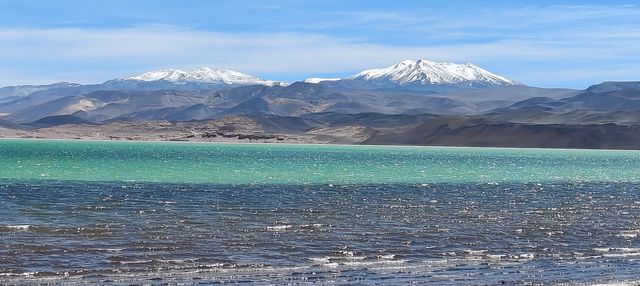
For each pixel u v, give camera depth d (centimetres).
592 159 16662
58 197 5231
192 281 2381
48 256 2795
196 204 4838
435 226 3847
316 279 2439
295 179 7744
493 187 6962
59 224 3719
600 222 4162
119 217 4059
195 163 11331
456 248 3158
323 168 10281
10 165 9850
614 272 2647
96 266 2627
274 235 3431
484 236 3512
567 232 3706
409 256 2939
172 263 2700
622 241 3441
